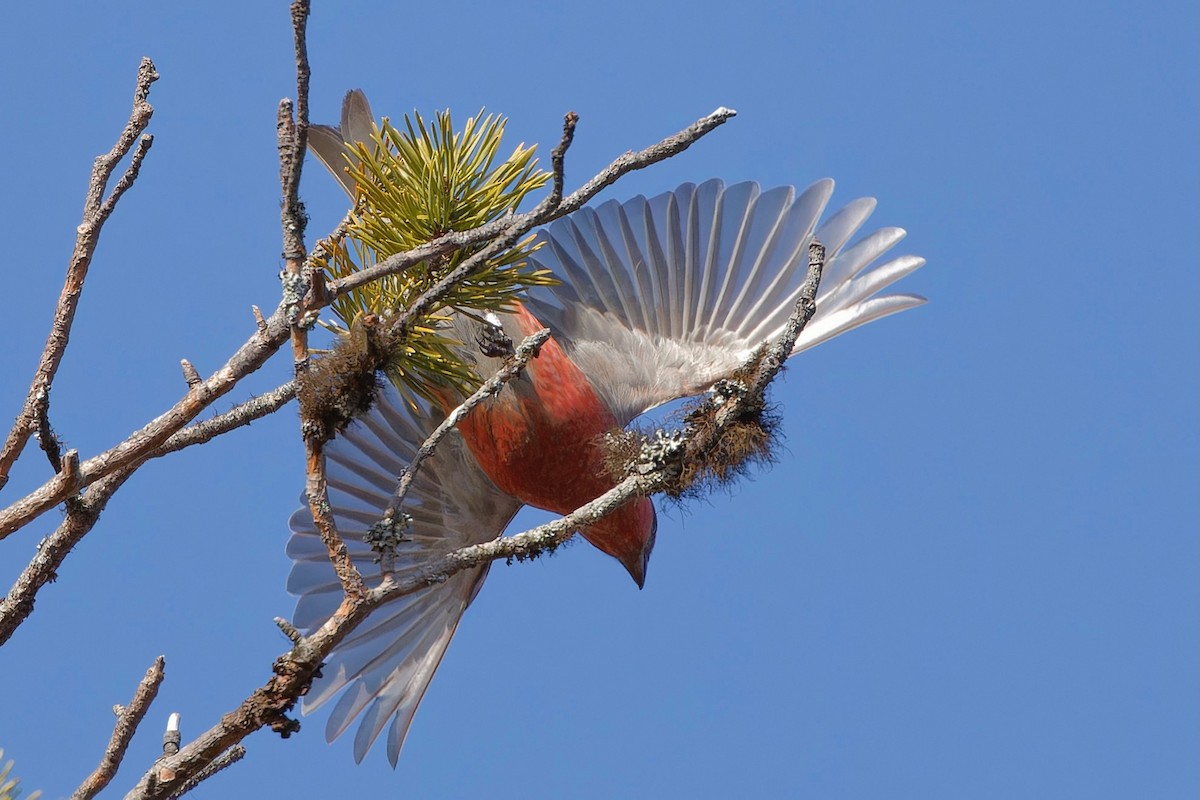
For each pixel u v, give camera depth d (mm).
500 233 5586
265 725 5289
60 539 6074
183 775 5258
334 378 5641
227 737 5270
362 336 5688
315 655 5316
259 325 5711
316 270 5570
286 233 5609
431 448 5898
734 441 6387
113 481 6184
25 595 6043
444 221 6340
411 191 6359
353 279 5621
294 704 5340
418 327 6273
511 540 5824
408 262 5605
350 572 5461
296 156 5508
